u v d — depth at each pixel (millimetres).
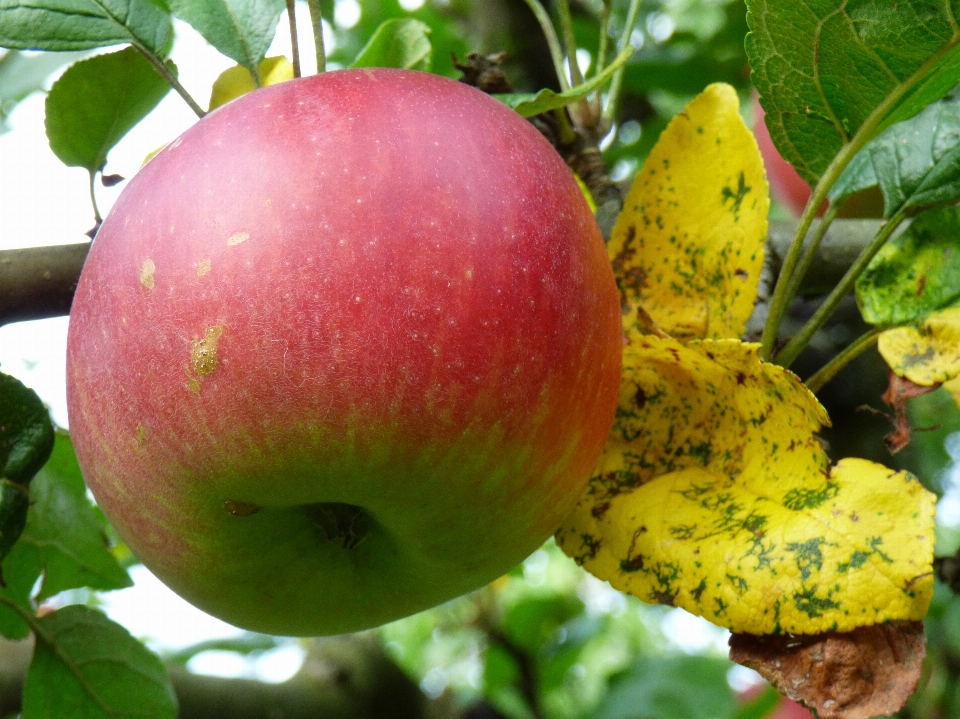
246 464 199
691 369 234
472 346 195
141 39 245
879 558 214
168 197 203
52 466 286
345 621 241
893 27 226
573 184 221
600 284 213
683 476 237
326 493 206
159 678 282
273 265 193
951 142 246
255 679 419
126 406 202
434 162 202
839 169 242
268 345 192
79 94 254
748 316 241
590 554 234
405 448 198
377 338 192
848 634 215
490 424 199
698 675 505
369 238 194
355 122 205
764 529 224
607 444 241
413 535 216
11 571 280
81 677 278
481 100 221
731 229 244
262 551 223
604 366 213
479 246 198
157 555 221
